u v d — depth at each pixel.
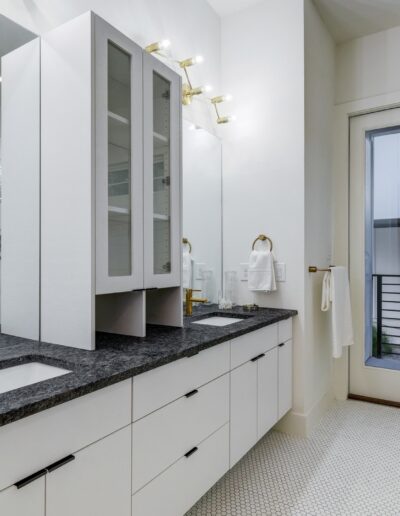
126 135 1.56
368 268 3.11
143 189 1.61
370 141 3.10
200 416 1.49
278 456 2.16
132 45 1.55
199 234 2.57
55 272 1.45
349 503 1.73
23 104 1.50
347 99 3.04
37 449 0.87
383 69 2.90
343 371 3.05
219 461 1.62
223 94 2.83
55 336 1.45
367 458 2.13
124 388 1.12
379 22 2.81
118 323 1.66
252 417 1.91
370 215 3.10
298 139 2.47
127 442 1.13
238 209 2.73
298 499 1.76
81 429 0.98
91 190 1.35
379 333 3.10
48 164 1.47
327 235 2.92
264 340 2.05
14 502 0.82
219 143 2.79
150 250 1.65
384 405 2.93
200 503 1.74
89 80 1.34
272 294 2.56
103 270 1.40
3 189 1.54
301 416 2.41
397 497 1.77
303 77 2.46
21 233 1.53
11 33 1.45
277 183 2.55
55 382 0.99
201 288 2.59
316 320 2.67
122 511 1.11
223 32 2.84
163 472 1.28
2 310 1.59
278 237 2.54
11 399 0.87
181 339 1.54
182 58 2.42
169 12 2.29
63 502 0.93
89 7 1.74
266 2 2.62
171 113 1.82
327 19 2.78
